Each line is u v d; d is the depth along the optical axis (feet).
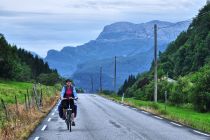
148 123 78.23
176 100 167.02
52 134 59.52
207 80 137.69
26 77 404.98
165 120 85.05
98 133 61.05
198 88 137.39
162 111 103.14
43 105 124.36
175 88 171.32
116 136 57.36
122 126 72.08
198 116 107.86
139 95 266.98
